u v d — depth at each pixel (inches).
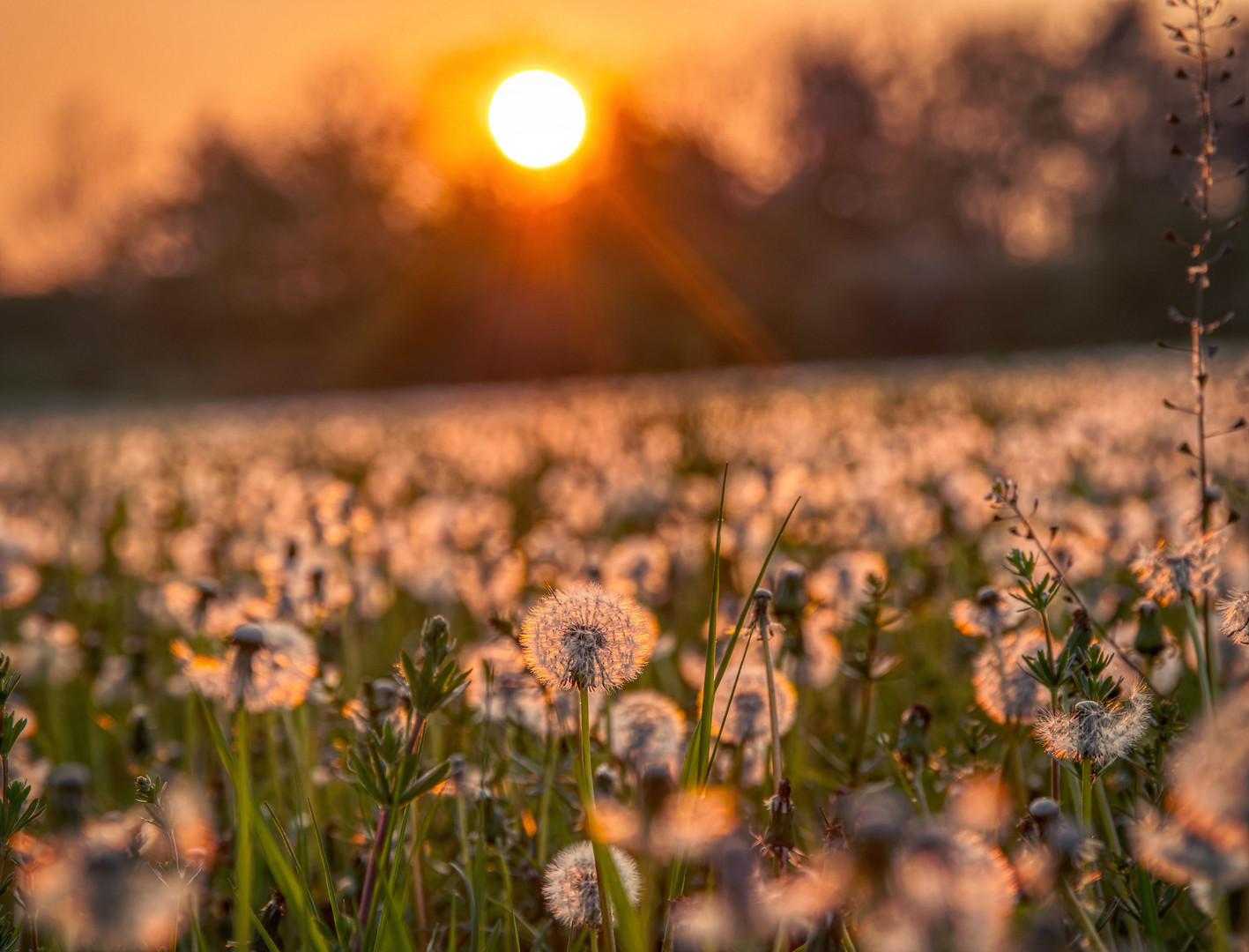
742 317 2130.9
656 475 341.1
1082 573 153.2
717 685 76.9
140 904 54.1
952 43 2379.4
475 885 86.3
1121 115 1786.4
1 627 249.0
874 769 119.0
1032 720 90.4
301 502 260.2
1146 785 85.4
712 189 2442.2
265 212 2640.3
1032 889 54.7
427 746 116.5
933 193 2490.2
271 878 104.1
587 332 2116.1
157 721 175.0
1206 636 98.6
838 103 2546.8
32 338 2608.3
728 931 52.6
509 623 109.4
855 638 161.0
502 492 433.7
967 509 233.5
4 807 72.2
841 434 516.1
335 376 2273.6
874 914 42.6
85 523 365.7
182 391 2284.7
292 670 96.3
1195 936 80.9
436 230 2391.7
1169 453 270.7
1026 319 1930.4
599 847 64.1
